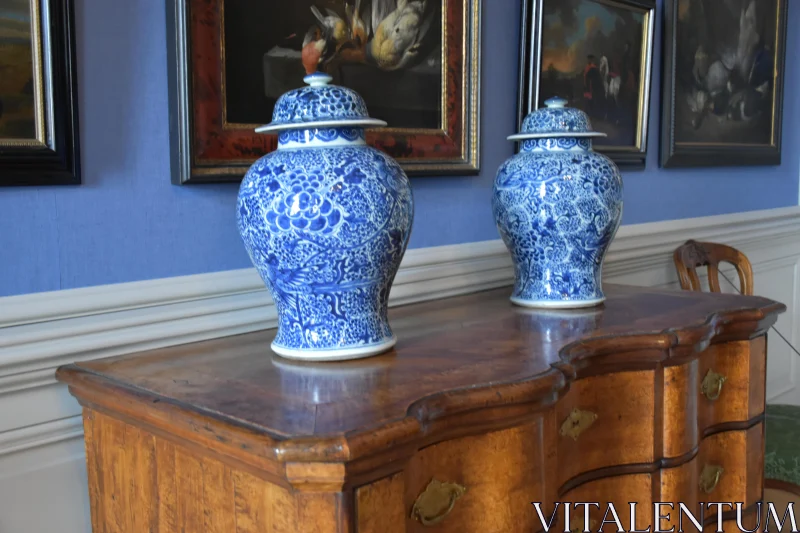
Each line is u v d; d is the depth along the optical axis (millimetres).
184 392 945
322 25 1391
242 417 836
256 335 1308
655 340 1239
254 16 1292
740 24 2510
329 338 1091
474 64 1661
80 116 1126
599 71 1984
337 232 1021
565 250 1467
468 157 1679
